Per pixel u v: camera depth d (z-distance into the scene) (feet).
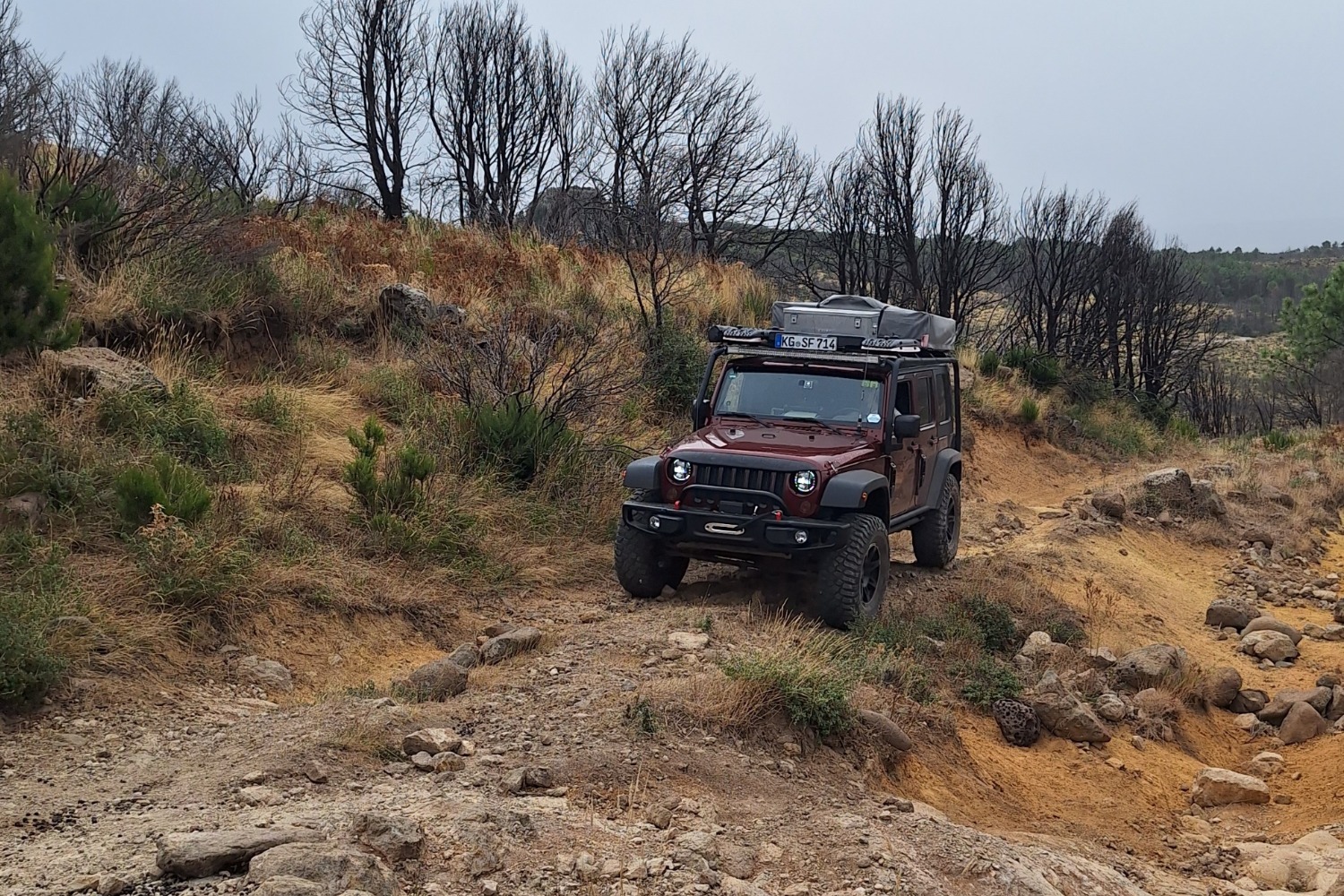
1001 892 15.83
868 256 85.30
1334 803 24.20
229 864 13.46
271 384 37.11
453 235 61.26
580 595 30.48
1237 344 227.20
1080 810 23.40
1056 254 93.97
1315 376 143.74
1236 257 412.98
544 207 84.38
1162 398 98.32
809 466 27.91
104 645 21.48
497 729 19.65
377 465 34.37
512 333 44.29
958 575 35.70
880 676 25.34
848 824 17.12
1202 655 34.63
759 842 16.34
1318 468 69.77
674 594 30.78
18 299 30.27
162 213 40.70
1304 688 32.01
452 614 27.55
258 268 42.06
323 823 14.69
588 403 41.34
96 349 32.58
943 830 17.85
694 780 18.44
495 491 34.27
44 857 14.05
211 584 23.84
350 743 18.25
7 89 40.42
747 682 21.43
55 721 19.11
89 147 43.52
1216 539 49.57
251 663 22.70
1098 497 48.88
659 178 77.92
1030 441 71.20
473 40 82.17
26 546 23.17
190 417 31.58
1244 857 21.65
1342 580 46.14
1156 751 27.02
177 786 16.76
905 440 32.45
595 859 14.89
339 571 27.27
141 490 25.29
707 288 64.75
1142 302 98.89
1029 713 26.35
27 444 26.61
